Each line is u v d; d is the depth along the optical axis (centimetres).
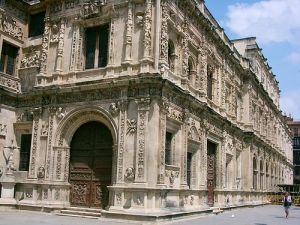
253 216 3194
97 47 2792
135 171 2355
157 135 2378
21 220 2186
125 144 2439
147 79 2389
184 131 2794
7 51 3045
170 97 2591
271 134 6203
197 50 3244
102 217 2353
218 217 2888
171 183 2581
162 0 2606
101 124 2717
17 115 3009
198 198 3022
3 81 2930
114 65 2609
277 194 5872
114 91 2559
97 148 2702
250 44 5469
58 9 2984
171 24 2748
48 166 2728
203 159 3145
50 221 2181
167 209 2417
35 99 2923
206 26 3347
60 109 2772
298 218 3253
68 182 2753
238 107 4547
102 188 2612
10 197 2750
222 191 3603
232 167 4053
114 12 2692
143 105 2414
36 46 3084
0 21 2944
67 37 2911
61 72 2848
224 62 3916
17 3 3098
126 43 2577
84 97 2688
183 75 2891
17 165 2948
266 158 5725
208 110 3241
